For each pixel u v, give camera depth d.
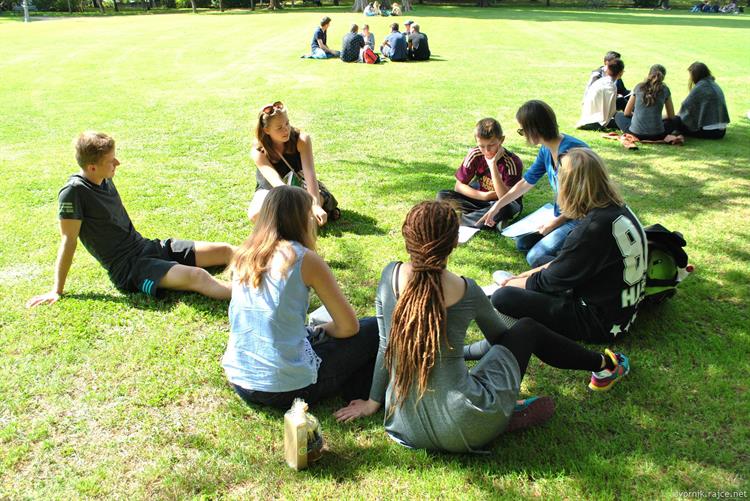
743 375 3.40
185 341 3.72
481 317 2.72
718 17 35.91
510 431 2.95
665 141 8.28
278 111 4.86
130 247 4.23
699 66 8.40
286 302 2.86
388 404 2.80
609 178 3.41
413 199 6.23
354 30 15.76
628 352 3.60
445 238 2.53
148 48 18.77
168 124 9.39
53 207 5.91
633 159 7.60
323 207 5.42
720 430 2.97
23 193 6.27
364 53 15.69
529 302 3.57
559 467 2.74
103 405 3.15
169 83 12.89
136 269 4.16
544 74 14.09
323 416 3.07
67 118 9.74
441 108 10.52
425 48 16.25
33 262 4.75
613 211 3.35
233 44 19.88
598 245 3.33
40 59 16.27
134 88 12.31
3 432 2.92
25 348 3.61
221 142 8.38
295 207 2.94
